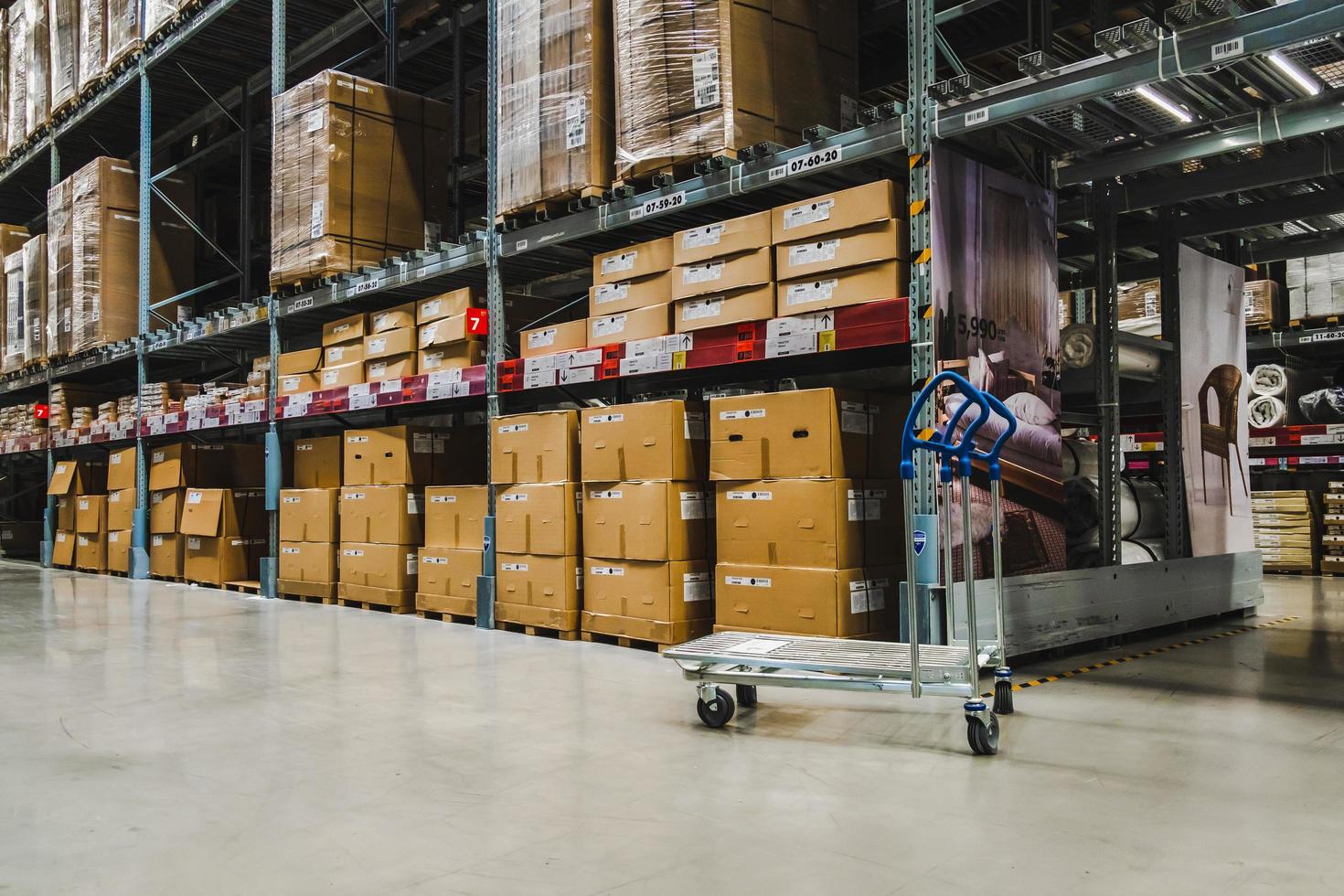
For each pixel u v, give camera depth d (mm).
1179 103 3889
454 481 7008
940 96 3932
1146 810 2359
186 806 2502
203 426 8805
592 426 5301
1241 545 6629
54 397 11578
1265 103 4016
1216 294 6582
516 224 5887
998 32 6324
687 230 4930
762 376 6484
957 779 2633
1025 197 4523
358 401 7023
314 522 7426
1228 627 5758
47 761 2957
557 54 5512
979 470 4141
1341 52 3457
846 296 4309
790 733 3176
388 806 2475
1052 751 2918
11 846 2223
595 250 6277
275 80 7730
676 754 2930
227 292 11766
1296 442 8797
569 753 2955
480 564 6000
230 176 11820
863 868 2006
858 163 4734
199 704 3740
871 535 4504
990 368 4234
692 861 2059
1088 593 4805
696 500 5020
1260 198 6145
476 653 4910
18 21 12109
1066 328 5863
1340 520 8898
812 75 5098
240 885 1979
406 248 7422
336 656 4812
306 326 9062
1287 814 2326
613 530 5133
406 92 7516
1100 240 5418
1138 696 3730
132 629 5859
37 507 14820
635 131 4980
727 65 4703
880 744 3018
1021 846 2123
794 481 4445
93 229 10219
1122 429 10086
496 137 5977
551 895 1896
